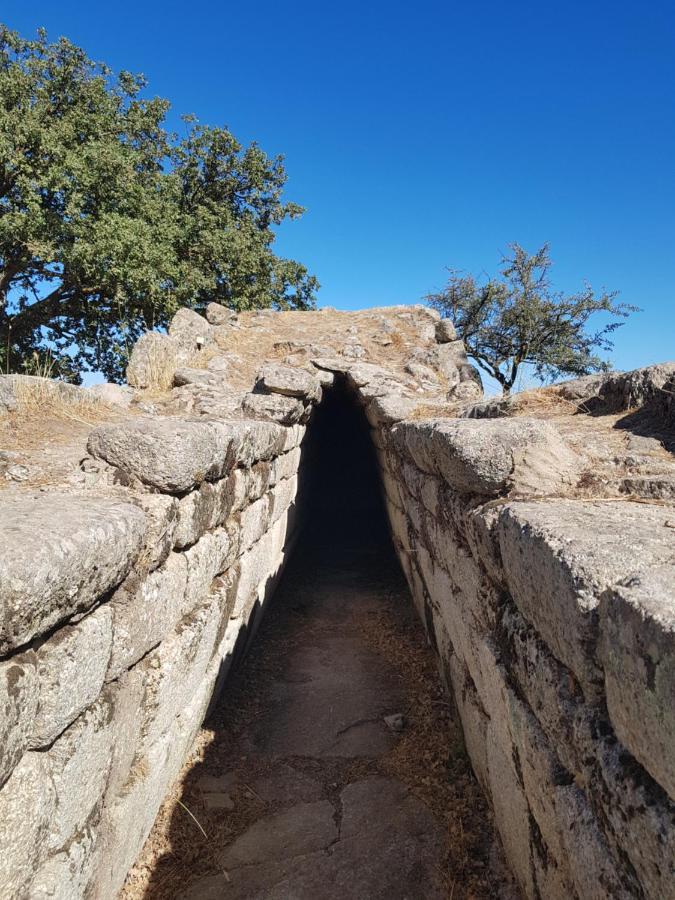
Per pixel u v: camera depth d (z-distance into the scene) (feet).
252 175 59.16
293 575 22.44
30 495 7.58
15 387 14.52
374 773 10.44
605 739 4.44
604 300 50.85
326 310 34.86
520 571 6.00
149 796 8.08
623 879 4.16
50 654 5.10
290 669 14.65
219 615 10.76
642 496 7.45
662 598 3.80
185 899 7.81
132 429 8.30
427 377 24.18
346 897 7.82
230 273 52.44
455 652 10.69
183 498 8.77
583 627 4.46
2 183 41.65
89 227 41.42
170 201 51.85
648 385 11.20
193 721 10.20
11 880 4.66
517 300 51.98
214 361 24.67
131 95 54.39
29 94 44.70
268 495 15.83
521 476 8.05
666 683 3.34
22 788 4.75
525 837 6.70
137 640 7.02
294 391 17.81
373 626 17.33
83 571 5.34
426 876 8.08
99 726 6.15
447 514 10.06
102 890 6.72
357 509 33.24
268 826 9.18
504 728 7.20
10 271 42.83
